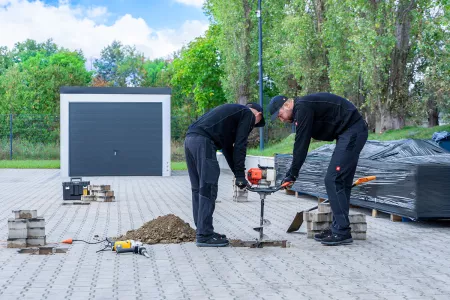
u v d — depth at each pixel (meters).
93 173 23.00
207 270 5.94
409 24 20.48
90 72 69.69
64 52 68.88
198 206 7.58
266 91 42.44
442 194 8.94
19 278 5.57
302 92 29.03
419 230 8.76
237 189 12.99
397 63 20.80
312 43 28.16
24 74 54.34
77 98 22.91
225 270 5.94
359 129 7.57
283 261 6.40
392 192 9.62
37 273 5.80
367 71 20.67
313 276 5.67
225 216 10.41
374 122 24.73
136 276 5.66
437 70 17.92
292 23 28.22
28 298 4.83
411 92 21.77
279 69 34.22
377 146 11.93
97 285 5.28
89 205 12.38
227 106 7.40
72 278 5.57
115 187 17.53
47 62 67.81
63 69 53.78
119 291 5.06
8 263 6.28
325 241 7.42
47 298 4.83
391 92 21.00
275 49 33.97
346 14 22.45
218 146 7.52
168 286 5.25
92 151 23.00
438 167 8.93
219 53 47.16
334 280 5.50
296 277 5.62
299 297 4.86
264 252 6.94
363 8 20.14
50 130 34.31
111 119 23.06
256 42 36.56
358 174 10.81
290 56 28.92
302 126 7.36
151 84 76.38
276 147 27.83
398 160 9.77
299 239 7.93
